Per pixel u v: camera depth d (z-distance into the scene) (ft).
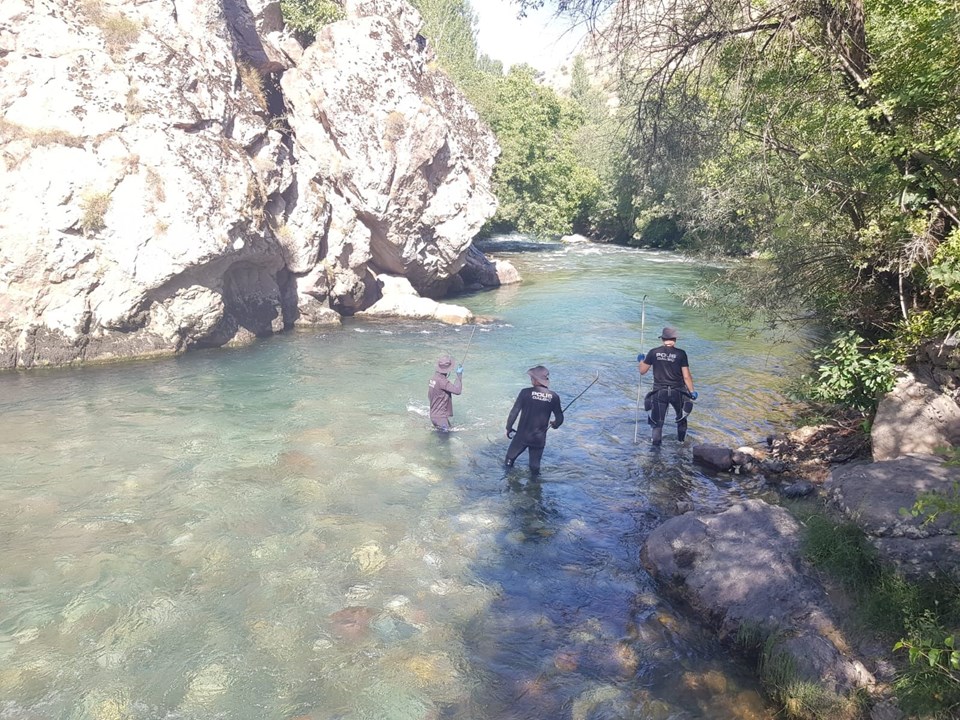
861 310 31.73
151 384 42.06
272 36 71.10
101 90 47.50
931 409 24.66
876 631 16.65
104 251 46.98
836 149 29.17
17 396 39.27
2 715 15.02
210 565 21.42
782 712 15.37
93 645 17.51
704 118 29.45
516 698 15.84
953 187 25.26
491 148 82.64
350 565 21.61
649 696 15.94
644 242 150.10
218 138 53.16
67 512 24.94
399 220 68.54
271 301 58.23
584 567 21.86
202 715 15.15
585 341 55.77
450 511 25.64
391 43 66.95
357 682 16.29
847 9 24.89
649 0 25.55
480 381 43.60
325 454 30.99
